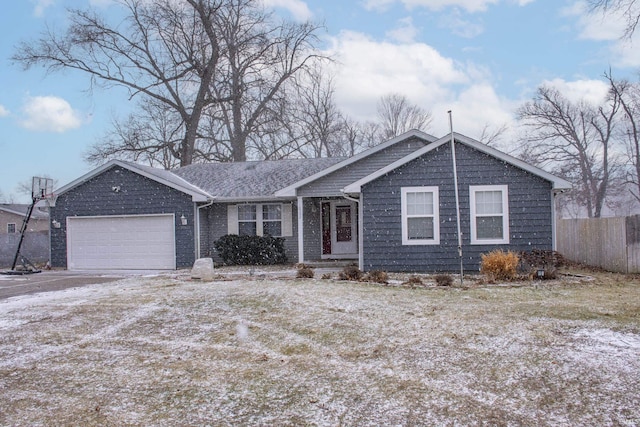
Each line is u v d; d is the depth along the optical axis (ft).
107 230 64.28
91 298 37.37
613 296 34.09
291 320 28.76
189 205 62.49
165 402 17.56
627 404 16.15
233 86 111.55
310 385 18.75
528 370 19.42
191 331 27.22
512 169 48.75
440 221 49.34
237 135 114.21
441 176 49.42
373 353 22.34
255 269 57.36
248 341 25.02
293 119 122.83
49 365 21.98
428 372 19.70
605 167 117.08
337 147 141.59
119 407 17.22
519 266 46.75
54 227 65.21
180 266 62.28
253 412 16.48
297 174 69.87
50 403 17.74
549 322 26.23
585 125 118.21
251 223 66.18
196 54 108.47
